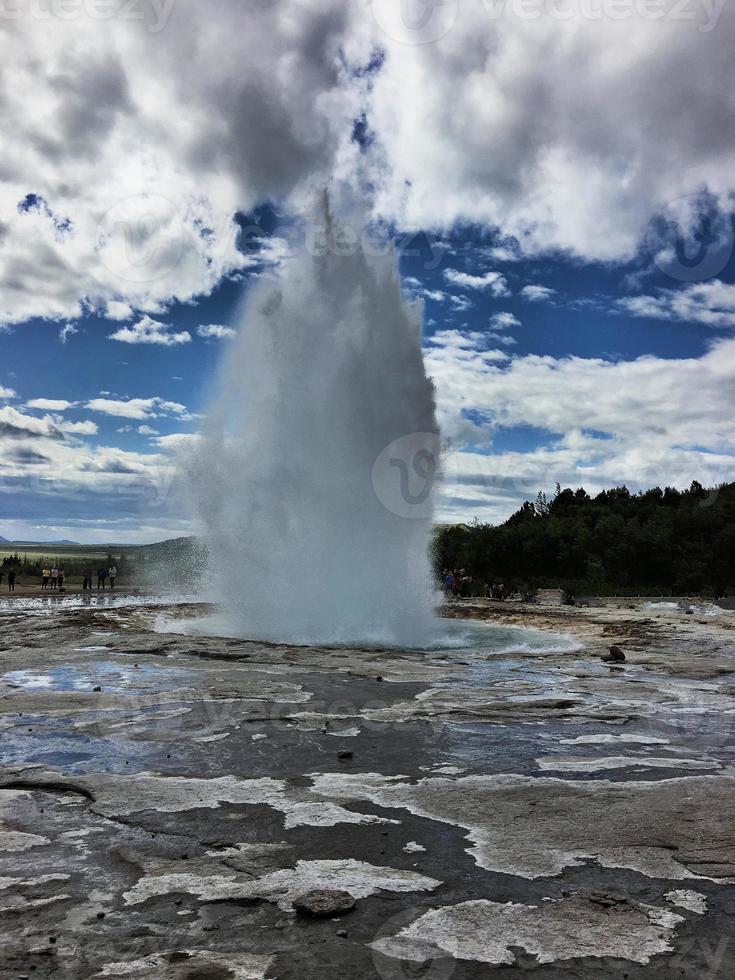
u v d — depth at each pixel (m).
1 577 43.31
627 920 3.65
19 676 10.95
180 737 7.41
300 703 9.16
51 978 3.11
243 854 4.46
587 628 21.11
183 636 15.77
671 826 4.96
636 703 9.51
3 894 3.92
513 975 3.15
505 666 13.06
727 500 53.34
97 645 14.41
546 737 7.65
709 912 3.73
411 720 8.36
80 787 5.75
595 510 63.66
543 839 4.72
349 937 3.47
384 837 4.75
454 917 3.67
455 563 55.94
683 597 40.09
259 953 3.32
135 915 3.69
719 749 7.20
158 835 4.77
